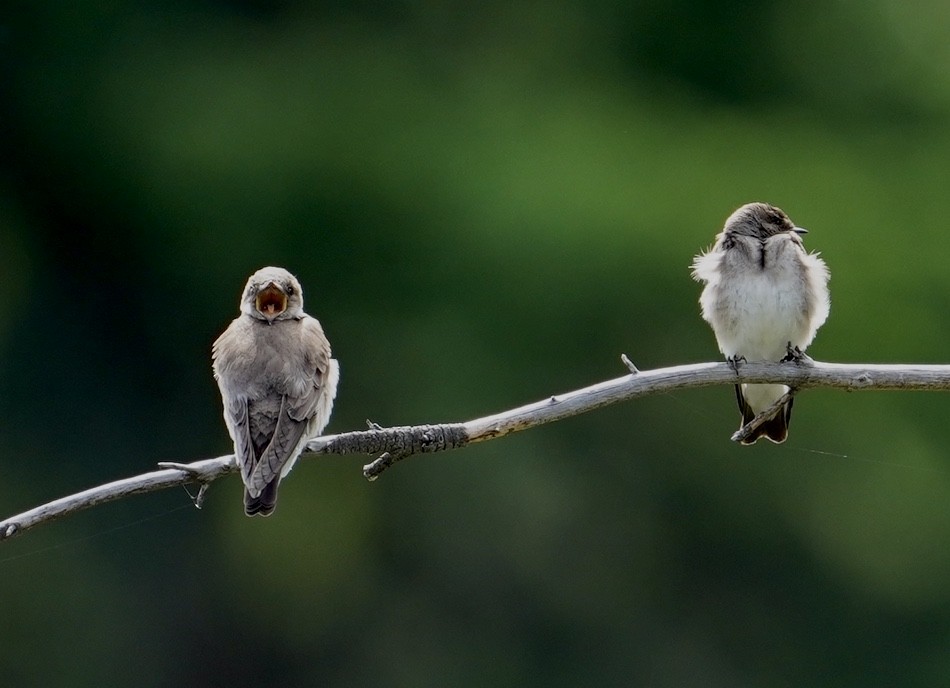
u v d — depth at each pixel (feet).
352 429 70.33
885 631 71.41
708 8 79.30
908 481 71.15
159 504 69.82
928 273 74.02
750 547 70.74
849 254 73.72
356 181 71.26
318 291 71.31
